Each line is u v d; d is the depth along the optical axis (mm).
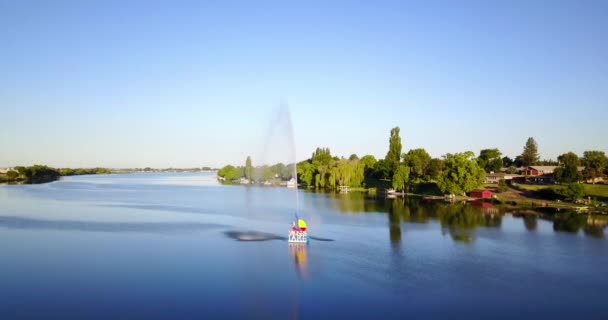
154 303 57344
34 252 83188
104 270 71562
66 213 139750
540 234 102750
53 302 57531
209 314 54062
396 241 94688
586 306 57656
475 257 81125
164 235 100750
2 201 177750
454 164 184000
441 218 127812
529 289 63781
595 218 127062
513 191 188125
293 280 67000
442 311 55719
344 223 118562
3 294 60344
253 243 92062
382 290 62938
